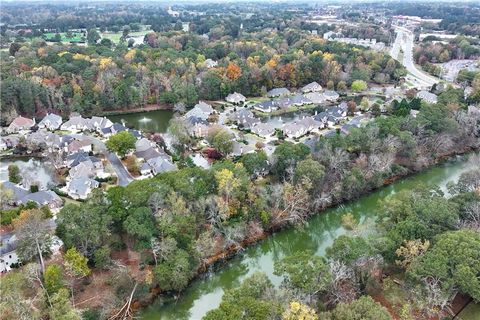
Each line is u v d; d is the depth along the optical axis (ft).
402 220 229.25
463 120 390.21
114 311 197.77
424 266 189.26
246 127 453.99
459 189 273.13
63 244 222.28
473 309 195.21
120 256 233.35
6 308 167.32
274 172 308.40
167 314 211.41
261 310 160.56
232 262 245.45
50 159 364.79
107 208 231.50
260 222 264.31
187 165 339.36
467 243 193.36
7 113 462.60
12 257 225.97
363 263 201.46
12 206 283.18
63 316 169.68
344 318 160.56
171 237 221.05
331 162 302.86
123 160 367.86
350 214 269.03
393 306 193.67
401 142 340.80
